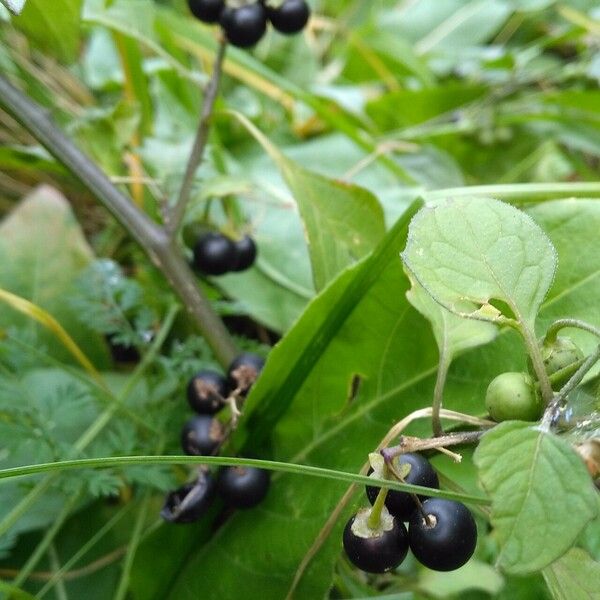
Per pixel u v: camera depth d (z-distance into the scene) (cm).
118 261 25
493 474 9
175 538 15
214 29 28
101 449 16
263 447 15
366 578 18
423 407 14
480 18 36
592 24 31
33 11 16
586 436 10
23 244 22
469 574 18
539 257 10
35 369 20
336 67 34
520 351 13
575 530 8
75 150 18
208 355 18
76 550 18
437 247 10
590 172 30
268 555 14
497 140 31
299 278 22
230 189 18
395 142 27
